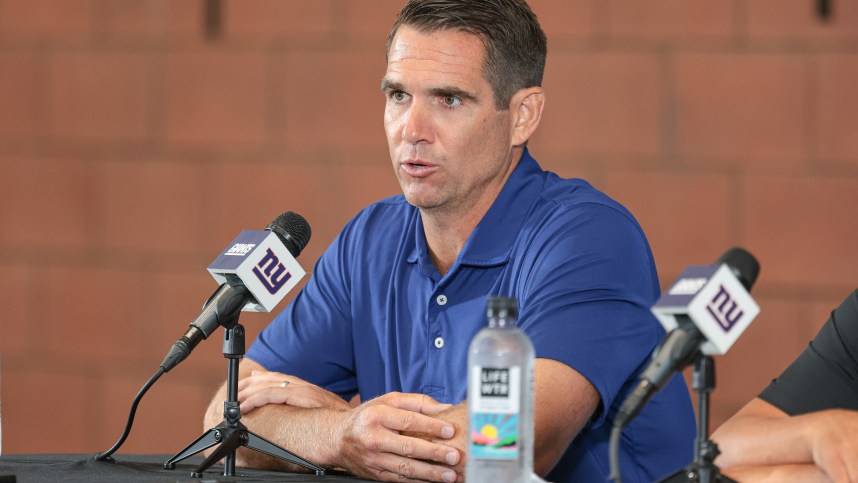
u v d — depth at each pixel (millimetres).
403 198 7148
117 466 5453
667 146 11977
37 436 13930
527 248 6254
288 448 5895
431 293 6512
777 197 11742
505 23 6227
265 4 13086
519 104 6426
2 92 13922
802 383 5797
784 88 11664
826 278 11688
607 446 6191
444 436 5453
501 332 4414
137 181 13578
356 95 12859
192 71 13336
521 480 4312
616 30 12055
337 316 7031
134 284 13617
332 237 12969
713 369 4207
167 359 5320
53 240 13859
